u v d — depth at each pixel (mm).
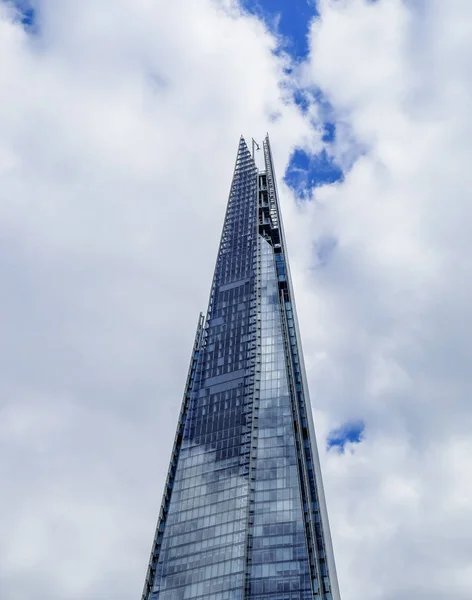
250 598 155625
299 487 173625
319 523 169375
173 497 185250
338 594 183125
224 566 164000
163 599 164875
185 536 175000
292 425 188125
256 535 166875
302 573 157500
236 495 176875
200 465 189625
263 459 182250
